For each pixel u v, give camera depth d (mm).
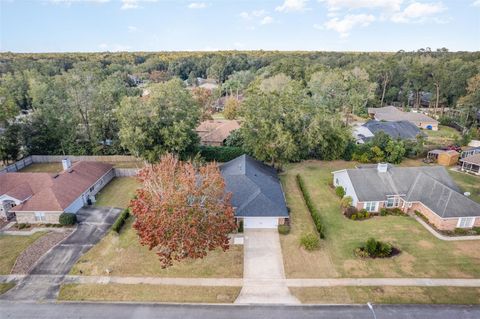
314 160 48969
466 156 48344
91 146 50438
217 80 133875
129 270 23953
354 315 19641
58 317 19656
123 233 28875
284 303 20734
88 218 31766
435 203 30141
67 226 30203
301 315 19688
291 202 35031
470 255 25391
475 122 66875
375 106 93375
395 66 93125
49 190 32031
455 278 22875
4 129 47375
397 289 21844
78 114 50031
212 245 22562
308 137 42656
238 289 22047
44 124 49000
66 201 31547
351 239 27844
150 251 26203
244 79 106312
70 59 154625
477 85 68312
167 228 21375
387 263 24625
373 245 25375
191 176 23547
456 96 78562
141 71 150625
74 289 22062
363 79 83625
